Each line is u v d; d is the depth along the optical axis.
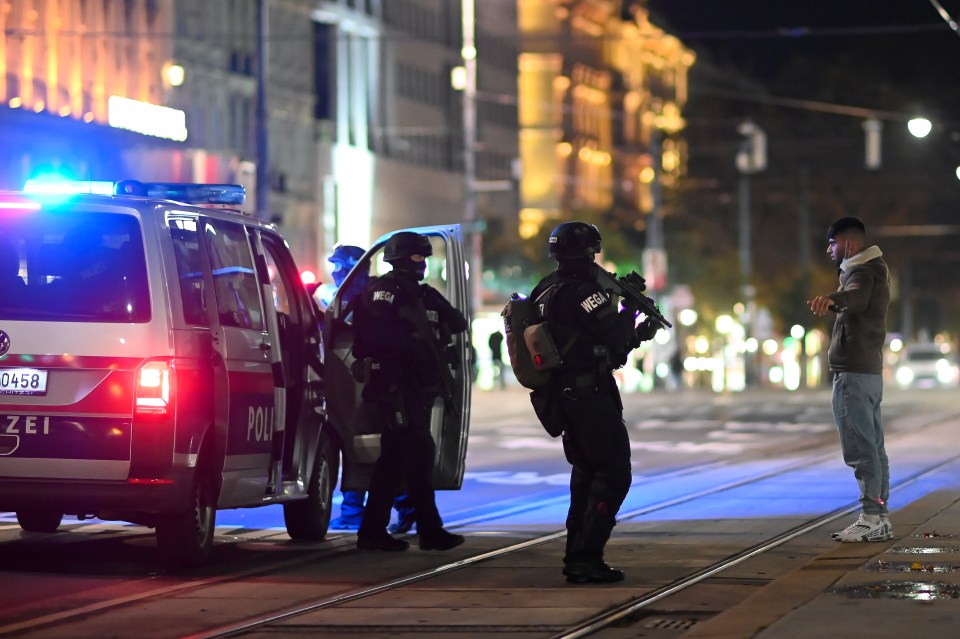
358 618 26.64
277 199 185.38
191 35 159.50
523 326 30.00
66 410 31.41
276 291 37.41
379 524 35.91
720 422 98.94
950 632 23.17
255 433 34.41
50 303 31.80
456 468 38.34
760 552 35.00
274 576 31.95
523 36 175.62
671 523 41.34
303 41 194.25
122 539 38.91
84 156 121.62
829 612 24.94
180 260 32.38
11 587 30.55
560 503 48.53
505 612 27.00
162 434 31.38
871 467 34.62
